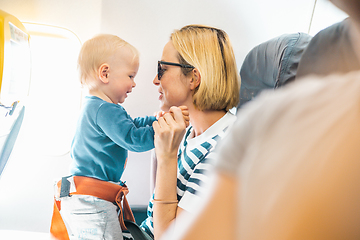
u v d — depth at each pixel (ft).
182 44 3.68
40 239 6.29
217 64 3.53
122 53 4.49
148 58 6.02
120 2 5.72
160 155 3.25
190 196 2.89
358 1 0.77
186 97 3.80
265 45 4.84
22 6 5.67
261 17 5.89
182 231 1.11
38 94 6.08
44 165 6.43
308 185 0.81
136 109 6.33
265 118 1.06
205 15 5.86
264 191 0.91
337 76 0.97
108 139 4.16
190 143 3.69
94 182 4.05
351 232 0.75
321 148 0.83
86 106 4.25
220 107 3.68
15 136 5.90
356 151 0.77
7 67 4.31
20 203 6.55
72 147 4.39
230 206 1.01
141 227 4.41
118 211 4.32
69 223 4.07
